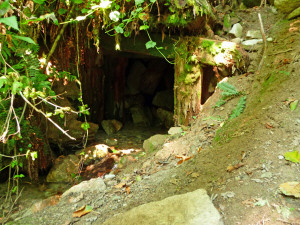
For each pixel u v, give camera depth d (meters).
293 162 2.31
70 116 5.17
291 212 1.92
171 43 4.75
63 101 5.05
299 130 2.61
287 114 2.85
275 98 3.18
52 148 5.18
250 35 4.97
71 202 3.25
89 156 5.01
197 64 4.40
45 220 3.02
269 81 3.58
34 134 4.33
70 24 4.34
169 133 4.45
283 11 5.02
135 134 6.80
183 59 4.52
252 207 2.05
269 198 2.08
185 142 3.78
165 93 8.06
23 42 3.20
